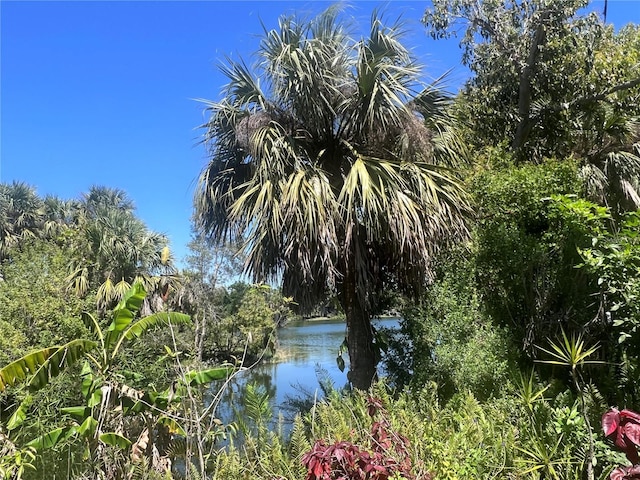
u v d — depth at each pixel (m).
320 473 2.08
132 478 3.80
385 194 4.99
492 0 8.66
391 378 5.57
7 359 7.45
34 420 6.06
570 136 8.95
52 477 5.09
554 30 8.21
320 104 5.35
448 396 4.45
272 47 5.55
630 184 8.52
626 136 8.74
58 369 4.45
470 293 5.00
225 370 4.70
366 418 3.50
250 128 5.32
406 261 5.38
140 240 12.30
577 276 4.65
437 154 6.11
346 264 5.29
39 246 9.86
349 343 5.68
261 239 5.09
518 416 3.59
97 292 10.38
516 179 5.47
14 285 8.73
